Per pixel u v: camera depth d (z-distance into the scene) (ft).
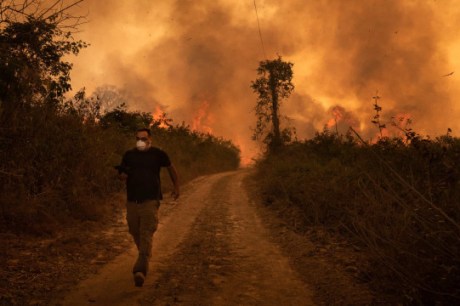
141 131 15.92
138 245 16.19
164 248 20.48
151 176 15.39
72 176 28.68
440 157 20.31
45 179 25.94
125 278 15.39
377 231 15.99
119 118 54.44
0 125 23.94
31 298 12.89
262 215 30.27
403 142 27.55
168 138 85.76
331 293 13.65
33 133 26.37
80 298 13.16
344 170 33.63
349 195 24.80
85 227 24.20
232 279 15.35
